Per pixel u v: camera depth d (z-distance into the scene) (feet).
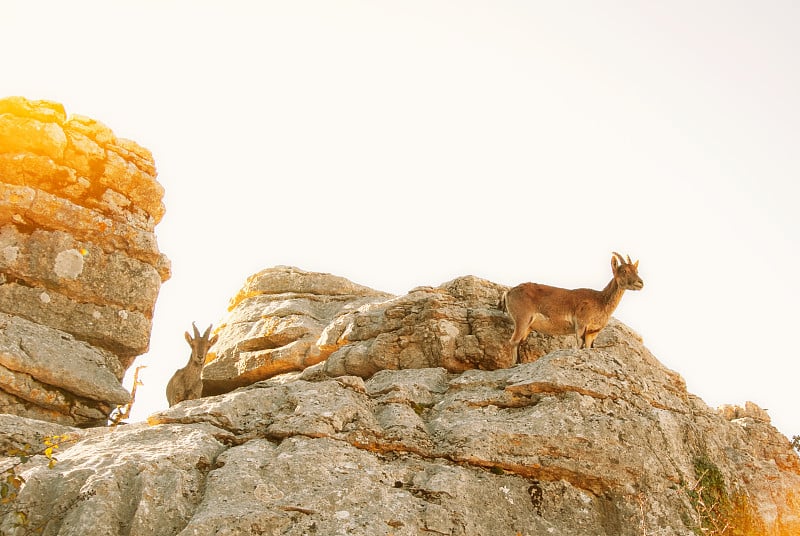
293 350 67.05
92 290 62.44
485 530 42.19
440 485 42.73
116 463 40.14
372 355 59.67
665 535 45.39
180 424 46.03
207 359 73.46
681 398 62.44
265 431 45.44
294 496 39.75
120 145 67.00
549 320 57.31
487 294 62.28
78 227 62.59
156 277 66.44
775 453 66.85
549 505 44.96
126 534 36.86
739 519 52.60
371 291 77.36
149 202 67.72
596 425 47.29
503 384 51.34
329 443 43.60
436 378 55.06
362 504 40.32
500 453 45.44
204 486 40.06
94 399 57.82
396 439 45.32
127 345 63.52
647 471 47.55
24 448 41.39
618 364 52.11
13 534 36.52
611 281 57.62
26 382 54.70
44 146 62.18
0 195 60.18
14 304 59.11
